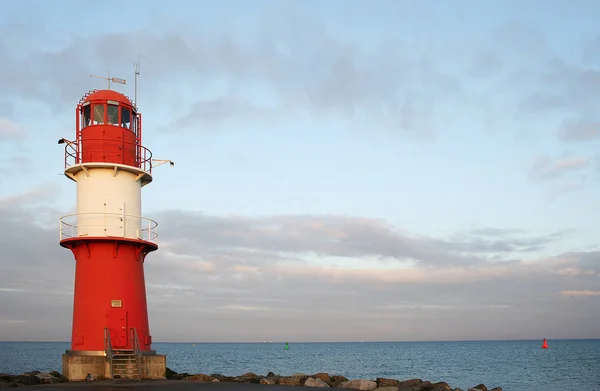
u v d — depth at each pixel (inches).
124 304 994.7
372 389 1125.7
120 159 1031.6
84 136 1036.5
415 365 3444.9
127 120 1073.5
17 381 880.9
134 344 989.2
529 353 5452.8
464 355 5196.9
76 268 1011.9
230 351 7170.3
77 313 990.4
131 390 788.6
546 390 1889.8
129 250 1021.8
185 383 933.8
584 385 2074.3
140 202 1073.5
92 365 952.3
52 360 3705.7
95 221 1005.2
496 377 2461.9
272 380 1154.0
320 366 3270.2
